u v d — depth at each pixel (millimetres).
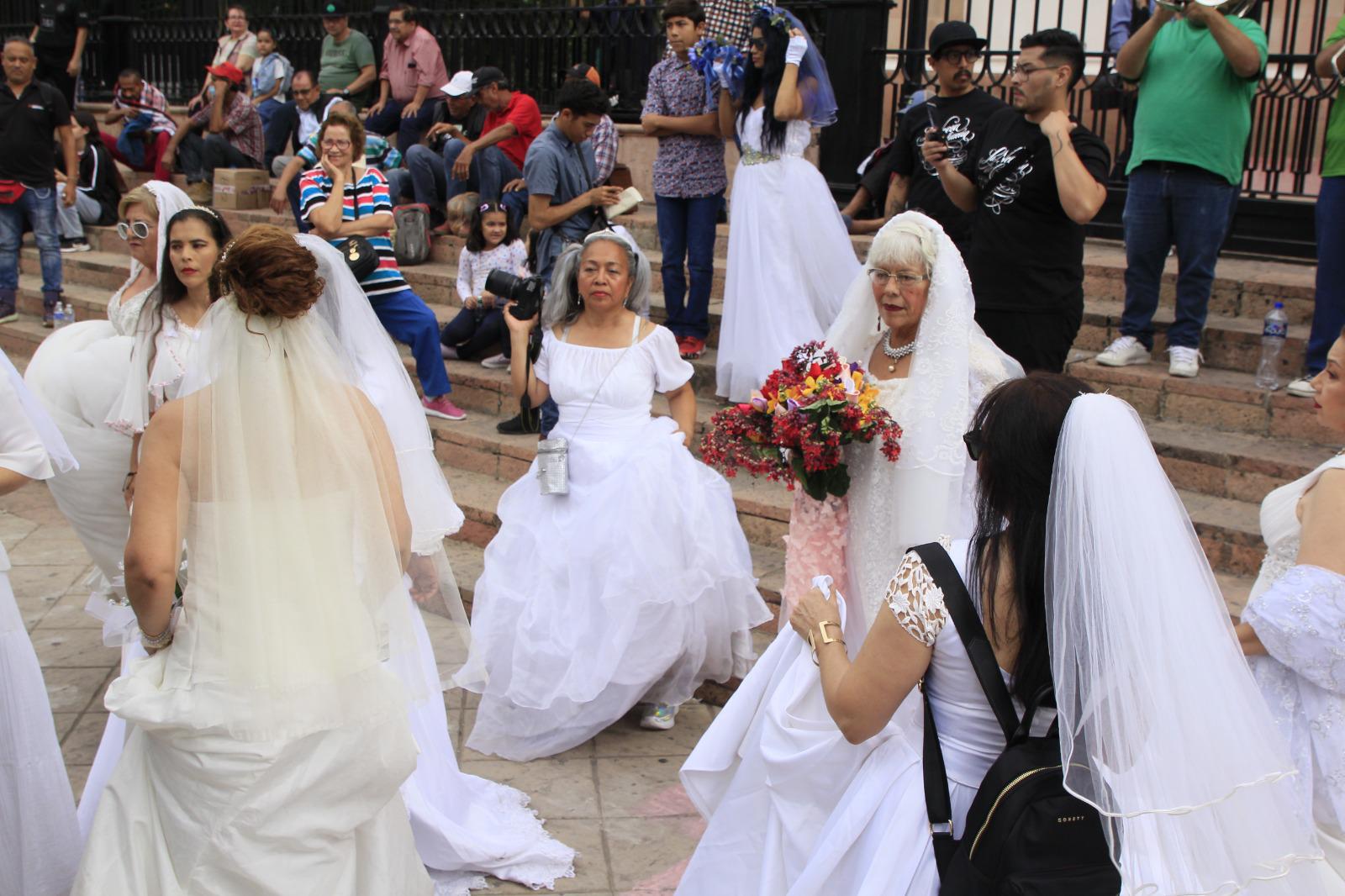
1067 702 1960
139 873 2414
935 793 2168
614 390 4223
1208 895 1893
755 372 5887
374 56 10688
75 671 4676
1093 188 4355
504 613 4141
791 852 2449
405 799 3203
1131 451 1989
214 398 2348
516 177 8031
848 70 7695
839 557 3387
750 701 2736
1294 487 2596
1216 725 1913
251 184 10336
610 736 4270
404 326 6410
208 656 2355
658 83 6359
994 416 2121
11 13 14734
